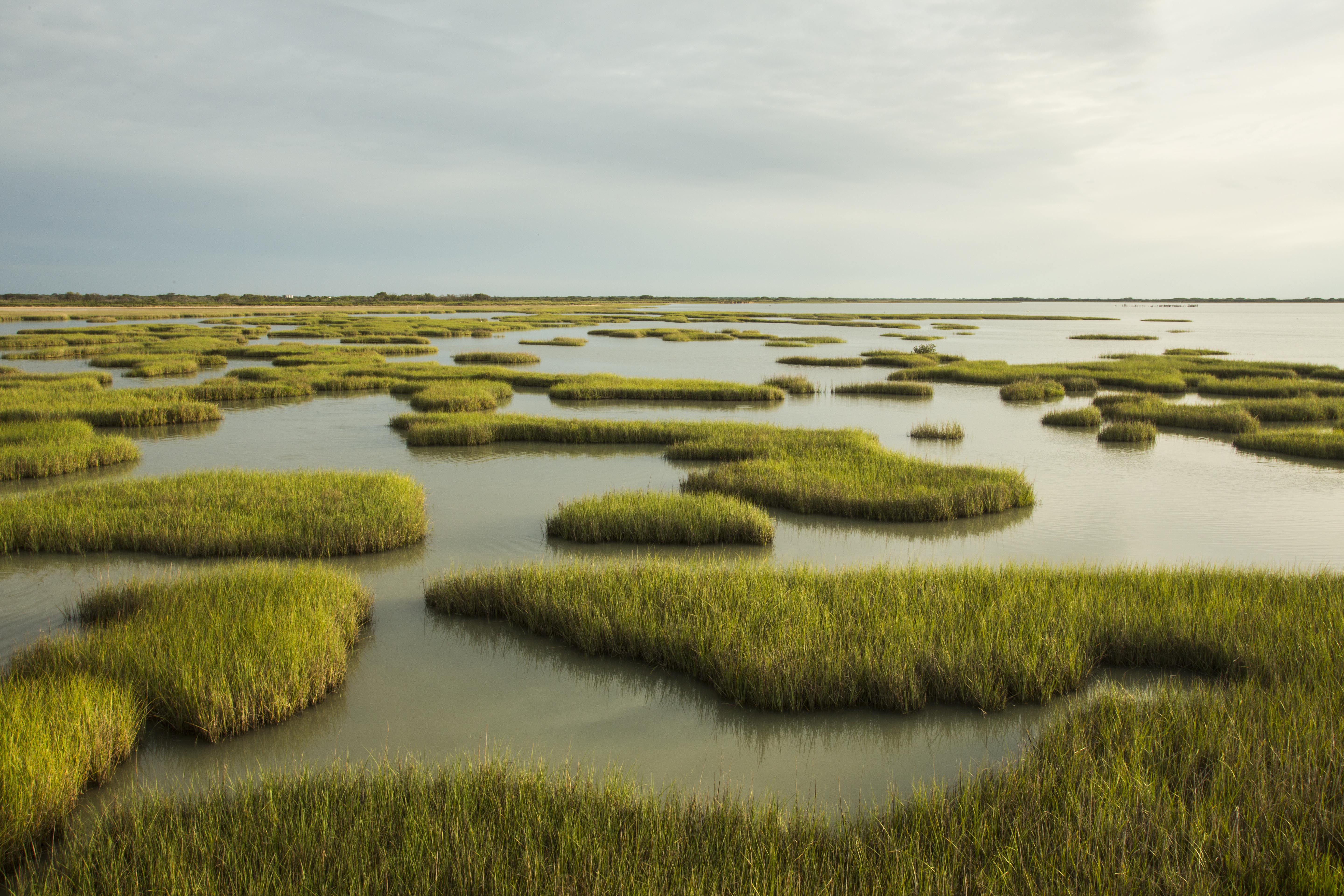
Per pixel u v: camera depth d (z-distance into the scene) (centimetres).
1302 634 797
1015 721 718
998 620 846
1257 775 546
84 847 509
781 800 601
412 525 1289
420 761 653
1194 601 902
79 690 662
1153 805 523
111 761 622
